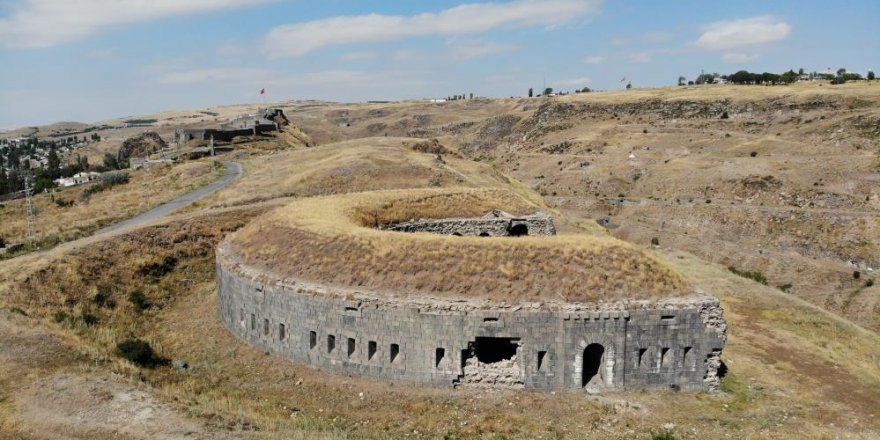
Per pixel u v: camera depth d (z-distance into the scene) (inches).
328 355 1237.7
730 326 1726.1
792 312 1897.1
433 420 1049.5
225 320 1524.4
